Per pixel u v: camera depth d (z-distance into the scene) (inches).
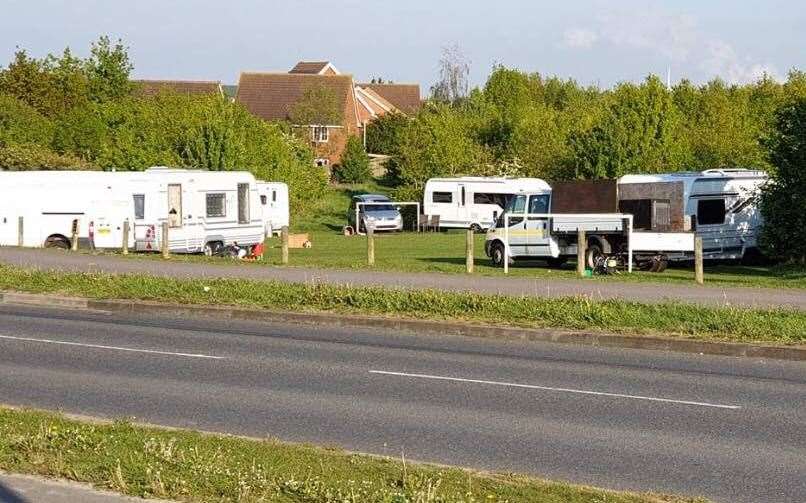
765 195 2138.3
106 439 620.4
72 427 655.8
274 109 6441.9
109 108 4591.5
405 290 1375.5
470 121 5551.2
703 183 2293.3
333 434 693.3
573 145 3895.2
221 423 724.0
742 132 4052.7
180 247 2324.1
